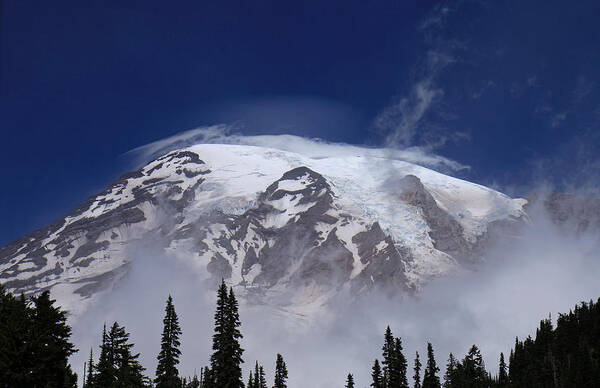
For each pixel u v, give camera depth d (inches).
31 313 3270.2
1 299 3284.9
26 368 3100.4
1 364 3011.8
